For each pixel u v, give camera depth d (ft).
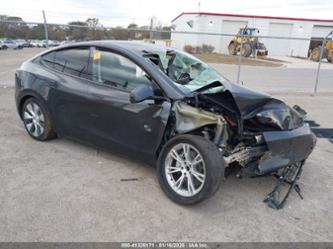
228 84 10.80
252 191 11.14
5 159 12.71
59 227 8.57
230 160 9.84
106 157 13.25
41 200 9.84
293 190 11.34
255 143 10.36
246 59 85.71
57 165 12.34
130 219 9.10
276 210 9.98
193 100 10.39
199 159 9.56
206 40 113.91
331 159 14.62
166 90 10.43
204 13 111.75
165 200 10.18
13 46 114.32
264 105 10.61
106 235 8.37
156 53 12.39
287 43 118.62
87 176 11.55
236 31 114.52
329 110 25.29
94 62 12.35
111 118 11.51
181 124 10.08
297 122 11.64
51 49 14.29
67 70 13.19
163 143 10.55
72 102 12.60
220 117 9.86
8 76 36.55
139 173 11.95
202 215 9.50
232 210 9.87
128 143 11.36
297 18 114.62
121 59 11.66
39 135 14.49
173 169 10.23
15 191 10.30
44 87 13.53
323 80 47.24
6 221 8.73
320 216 9.79
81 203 9.77
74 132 13.08
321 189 11.58
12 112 19.85
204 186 9.24
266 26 115.24
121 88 11.39
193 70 13.17
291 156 10.75
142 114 10.66
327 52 86.69
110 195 10.32
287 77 49.67
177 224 8.99
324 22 114.83
